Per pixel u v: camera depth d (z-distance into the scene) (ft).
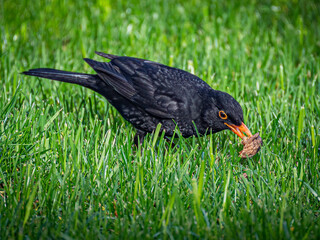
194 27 51.34
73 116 31.07
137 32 49.26
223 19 53.06
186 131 28.99
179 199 21.16
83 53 43.80
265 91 37.19
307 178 25.89
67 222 20.70
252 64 41.91
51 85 36.42
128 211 21.81
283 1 58.85
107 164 25.34
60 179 23.53
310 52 45.91
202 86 28.84
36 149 26.55
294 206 21.89
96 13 54.70
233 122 27.45
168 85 28.50
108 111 33.09
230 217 21.97
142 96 28.43
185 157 26.32
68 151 26.08
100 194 23.09
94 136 28.12
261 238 19.79
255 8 57.21
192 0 59.11
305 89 37.42
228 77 39.45
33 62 40.96
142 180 23.41
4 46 44.34
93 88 29.71
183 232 19.63
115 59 30.53
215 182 24.50
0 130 26.99
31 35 47.80
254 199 22.62
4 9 54.49
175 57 42.96
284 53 44.29
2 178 23.52
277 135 30.86
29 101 32.17
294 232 20.33
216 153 26.63
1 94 33.27
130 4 57.41
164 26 51.60
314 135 29.27
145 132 30.19
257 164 26.58
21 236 18.86
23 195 21.85
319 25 52.65
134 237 19.69
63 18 53.01
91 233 19.71
